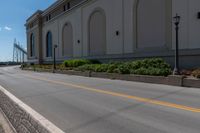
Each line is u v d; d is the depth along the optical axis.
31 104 9.11
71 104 8.88
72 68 30.77
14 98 5.70
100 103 8.89
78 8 38.78
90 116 6.91
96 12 33.44
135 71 18.16
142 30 24.72
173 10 20.91
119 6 28.06
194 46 19.12
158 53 22.62
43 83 18.11
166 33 21.80
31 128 3.79
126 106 8.17
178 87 13.41
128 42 26.72
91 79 20.80
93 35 34.44
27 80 21.89
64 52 45.16
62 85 16.09
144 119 6.36
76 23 39.66
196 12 18.89
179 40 20.30
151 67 17.92
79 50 38.75
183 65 20.05
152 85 14.70
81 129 5.66
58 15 47.62
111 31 29.75
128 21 26.66
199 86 12.82
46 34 55.81
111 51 29.86
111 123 6.08
